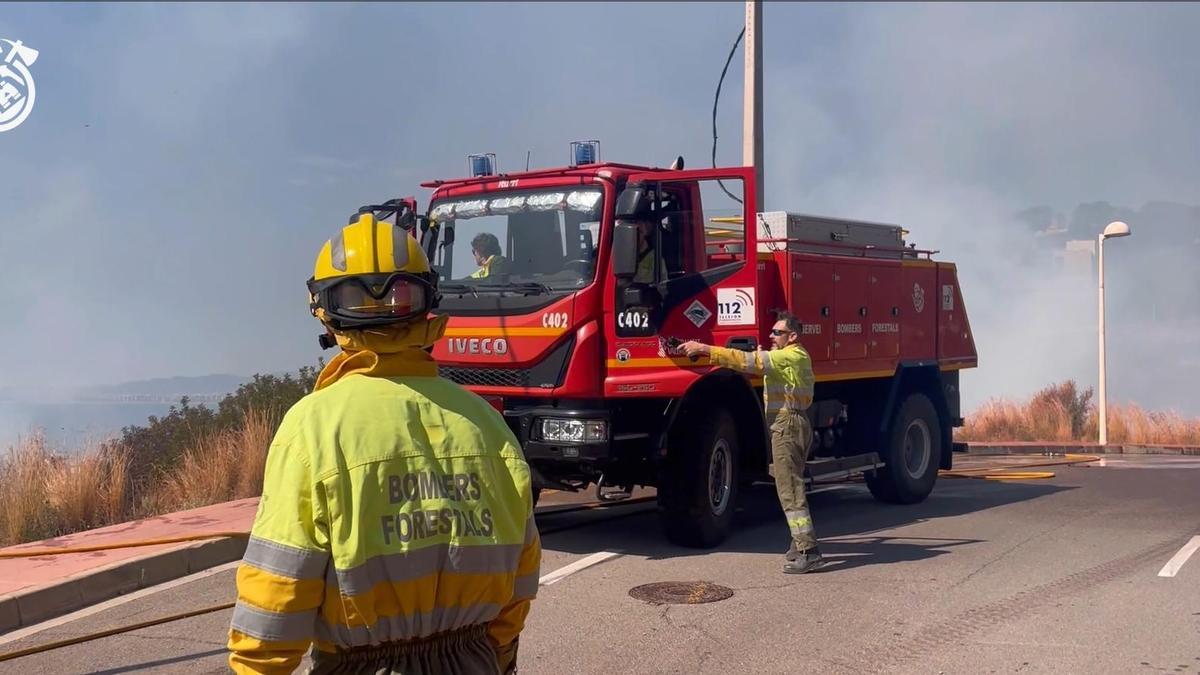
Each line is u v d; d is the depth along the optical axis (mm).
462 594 2531
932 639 6328
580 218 8430
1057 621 6688
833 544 9172
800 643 6262
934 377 12180
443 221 9172
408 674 2520
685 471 8664
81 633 6527
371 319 2588
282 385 12641
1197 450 18734
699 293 8602
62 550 7977
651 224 8359
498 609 2652
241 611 2412
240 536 8578
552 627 6590
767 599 7242
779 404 8148
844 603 7133
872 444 11383
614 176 8406
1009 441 20453
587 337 8141
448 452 2561
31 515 9219
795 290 9758
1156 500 11766
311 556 2381
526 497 2676
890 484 11297
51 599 6953
